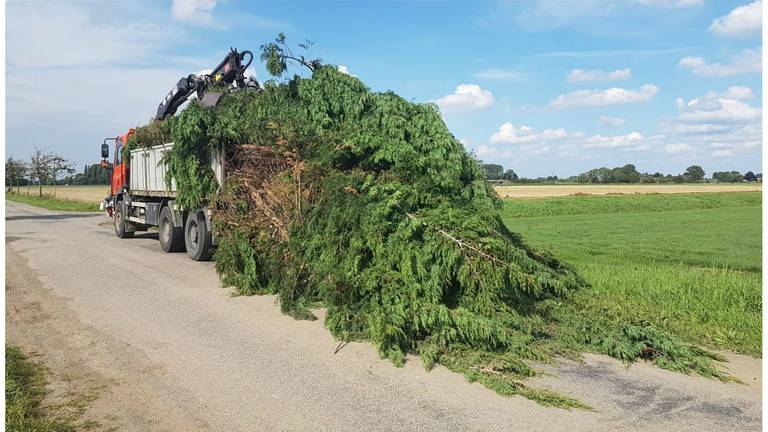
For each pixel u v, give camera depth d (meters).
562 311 6.75
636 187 88.50
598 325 6.31
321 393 4.78
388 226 6.55
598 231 24.80
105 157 18.19
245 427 4.16
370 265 6.47
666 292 8.59
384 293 6.03
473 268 6.06
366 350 5.90
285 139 9.34
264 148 9.48
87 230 19.52
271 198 8.77
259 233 8.67
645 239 20.72
